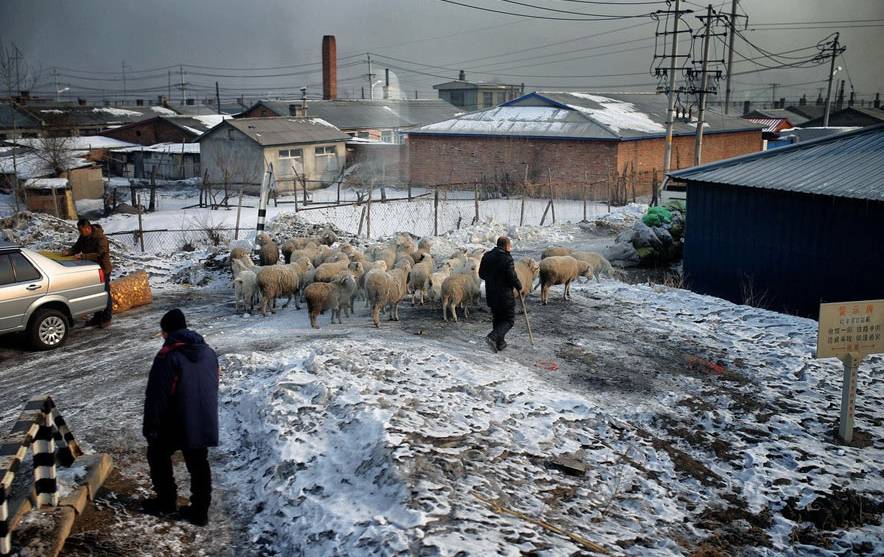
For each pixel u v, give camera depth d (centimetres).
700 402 940
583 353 1104
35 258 1151
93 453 719
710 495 738
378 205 3422
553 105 4631
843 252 1480
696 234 1859
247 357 955
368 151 5103
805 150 1794
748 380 1032
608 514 665
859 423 915
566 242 2495
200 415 577
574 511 653
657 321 1316
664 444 827
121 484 661
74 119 6238
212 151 4728
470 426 766
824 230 1512
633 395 948
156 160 5344
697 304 1443
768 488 755
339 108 6144
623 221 2909
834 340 847
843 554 663
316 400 786
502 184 4259
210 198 4209
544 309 1377
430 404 804
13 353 1130
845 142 1783
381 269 1273
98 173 4288
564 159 4194
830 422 911
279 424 745
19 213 2264
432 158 4688
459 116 4859
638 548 605
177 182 4856
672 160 4553
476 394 859
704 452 821
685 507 710
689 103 5050
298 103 5672
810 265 1552
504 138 4366
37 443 571
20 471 632
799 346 1179
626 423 855
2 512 497
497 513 602
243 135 4544
